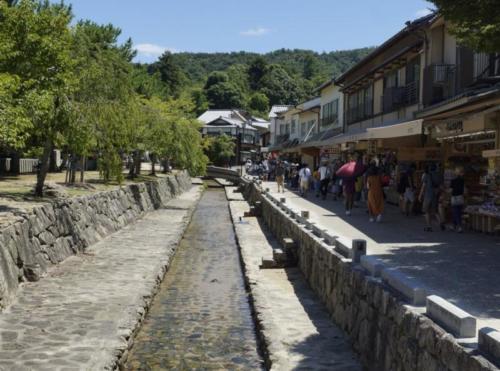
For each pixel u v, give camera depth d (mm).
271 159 48406
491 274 8320
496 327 5516
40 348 6863
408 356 4949
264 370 7039
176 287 11773
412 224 15141
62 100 13742
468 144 14852
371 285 6457
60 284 10461
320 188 26391
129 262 13047
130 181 28906
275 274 12305
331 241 9812
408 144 17781
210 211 29984
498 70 16250
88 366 6266
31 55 11781
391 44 23984
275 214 18906
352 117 32938
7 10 11609
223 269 13945
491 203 13094
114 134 16656
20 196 14805
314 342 7355
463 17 9234
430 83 19234
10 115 9711
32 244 10969
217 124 81750
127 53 37000
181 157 29234
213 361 7367
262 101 106500
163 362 7281
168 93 52562
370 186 15758
